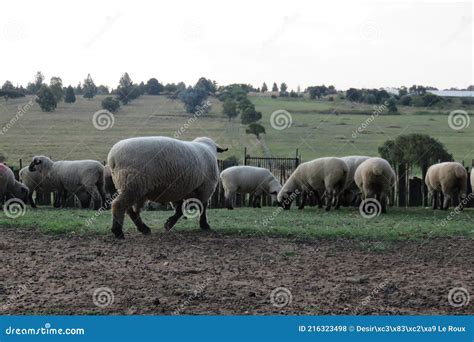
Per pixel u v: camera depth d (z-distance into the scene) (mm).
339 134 64062
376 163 24953
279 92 98062
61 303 10203
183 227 18500
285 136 62688
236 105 72125
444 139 58938
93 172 28219
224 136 61094
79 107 85062
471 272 12820
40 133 65938
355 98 86375
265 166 42094
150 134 60938
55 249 14758
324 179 26656
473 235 17281
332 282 11812
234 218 22188
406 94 85125
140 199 16312
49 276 11930
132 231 17578
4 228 17719
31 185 29031
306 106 84750
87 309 9883
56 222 18547
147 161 15969
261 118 71875
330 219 21672
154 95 90938
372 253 14734
